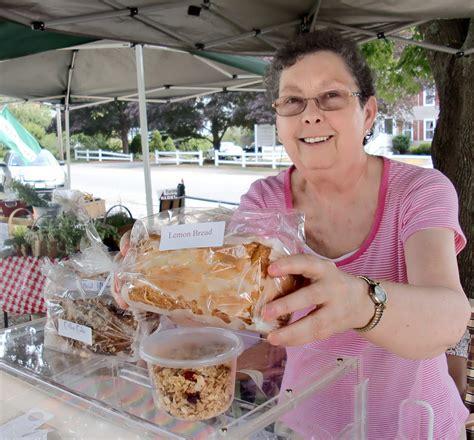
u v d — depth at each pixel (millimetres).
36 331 1321
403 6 2746
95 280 1206
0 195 4488
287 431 825
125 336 1099
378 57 5234
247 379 913
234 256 730
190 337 880
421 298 842
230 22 3102
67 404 924
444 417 1293
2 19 2684
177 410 792
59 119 9453
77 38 3748
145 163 4898
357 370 987
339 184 1302
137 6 2727
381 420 1238
